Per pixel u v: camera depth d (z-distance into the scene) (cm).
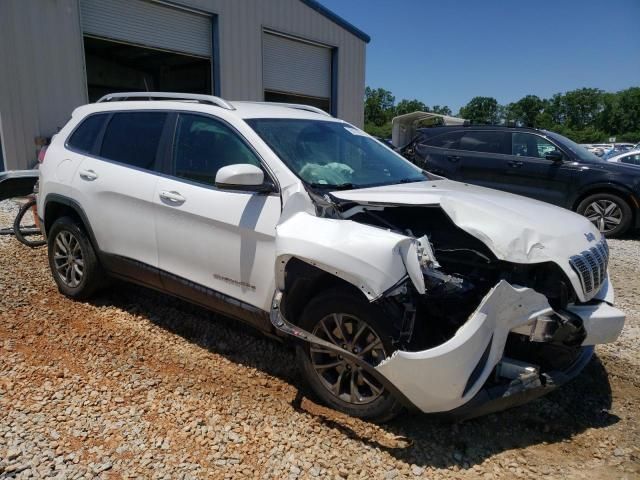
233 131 366
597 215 894
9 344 385
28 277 531
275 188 335
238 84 1338
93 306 467
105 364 365
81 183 444
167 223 383
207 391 334
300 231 297
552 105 12138
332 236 285
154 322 438
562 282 292
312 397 332
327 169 364
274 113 400
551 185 916
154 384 340
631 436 307
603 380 372
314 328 311
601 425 318
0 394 319
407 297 277
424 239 290
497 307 270
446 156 1003
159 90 1752
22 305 458
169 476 255
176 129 399
